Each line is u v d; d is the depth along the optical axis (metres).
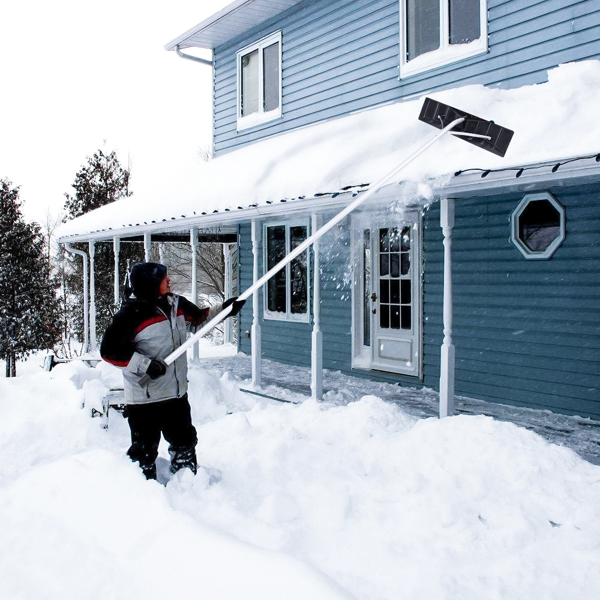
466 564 2.90
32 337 15.55
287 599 2.36
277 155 7.79
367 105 8.80
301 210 6.53
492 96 6.09
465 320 7.42
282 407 5.78
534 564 2.88
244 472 4.05
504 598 2.61
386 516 3.39
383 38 8.49
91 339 12.16
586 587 2.69
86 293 12.84
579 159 4.20
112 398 6.05
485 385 7.23
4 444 5.42
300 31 10.02
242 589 2.47
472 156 5.02
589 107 4.99
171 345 3.81
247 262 11.89
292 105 10.30
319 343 6.88
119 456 3.80
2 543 3.12
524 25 6.76
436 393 7.70
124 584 2.68
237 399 6.97
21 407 6.38
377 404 5.12
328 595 2.31
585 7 6.20
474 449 4.09
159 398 3.74
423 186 5.04
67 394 6.41
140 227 9.35
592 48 6.16
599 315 6.14
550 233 6.58
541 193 6.56
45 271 16.28
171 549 2.81
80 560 2.89
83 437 5.55
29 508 3.47
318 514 3.40
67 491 3.54
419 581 2.72
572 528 3.19
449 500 3.43
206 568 2.64
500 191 5.50
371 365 8.84
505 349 7.00
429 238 7.87
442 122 4.25
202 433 5.00
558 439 5.48
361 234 9.02
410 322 8.30
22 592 2.69
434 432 4.43
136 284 3.78
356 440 4.61
